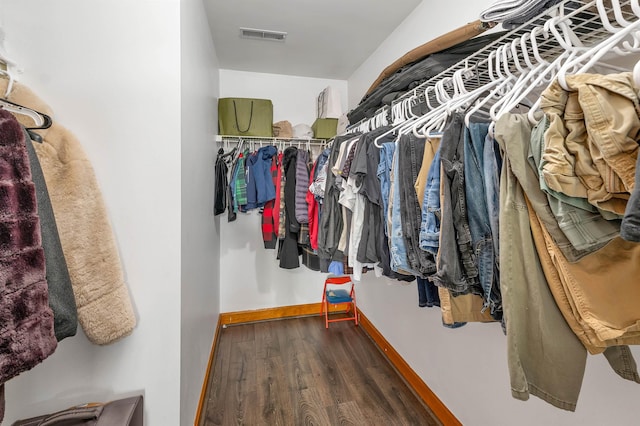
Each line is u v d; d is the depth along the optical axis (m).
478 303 0.83
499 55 0.82
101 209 0.86
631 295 0.49
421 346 1.71
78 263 0.81
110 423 0.82
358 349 2.17
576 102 0.49
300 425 1.44
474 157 0.70
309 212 1.97
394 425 1.45
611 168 0.44
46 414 0.93
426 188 0.81
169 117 1.03
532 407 1.04
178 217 1.04
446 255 0.71
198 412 1.40
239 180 2.25
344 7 1.80
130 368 1.00
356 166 1.20
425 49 1.33
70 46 0.95
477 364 1.29
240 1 1.74
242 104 2.42
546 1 0.66
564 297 0.54
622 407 0.78
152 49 1.02
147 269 1.01
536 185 0.55
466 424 1.35
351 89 2.86
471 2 1.35
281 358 2.04
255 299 2.72
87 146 0.96
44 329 0.61
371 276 2.42
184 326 1.11
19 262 0.57
